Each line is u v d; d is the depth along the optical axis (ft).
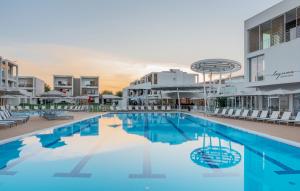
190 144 34.19
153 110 127.54
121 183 18.33
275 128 47.73
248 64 82.23
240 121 64.64
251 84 78.28
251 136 41.42
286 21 68.49
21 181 18.72
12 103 166.61
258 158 26.37
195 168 22.31
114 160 25.05
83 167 22.54
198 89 132.77
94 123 64.28
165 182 18.63
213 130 49.96
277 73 68.08
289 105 65.57
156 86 132.67
